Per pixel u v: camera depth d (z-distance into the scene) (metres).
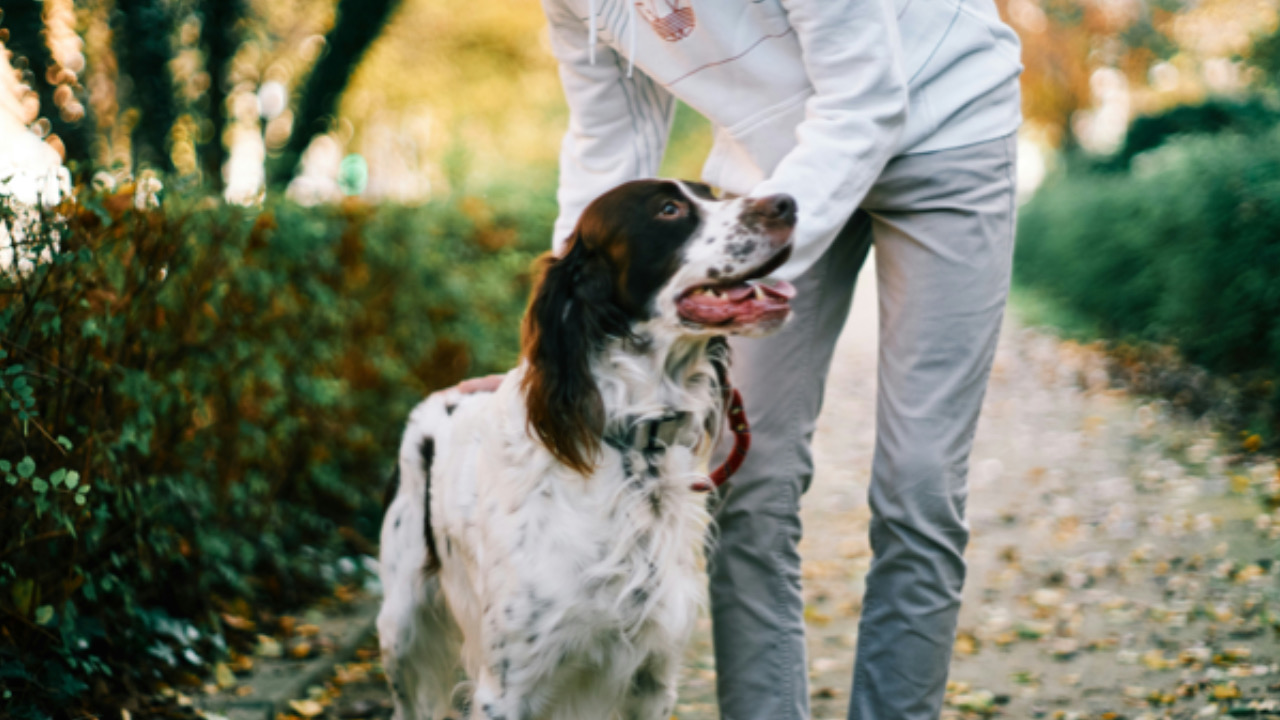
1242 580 3.85
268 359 3.79
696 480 2.17
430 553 2.56
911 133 2.09
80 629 2.85
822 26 1.97
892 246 2.22
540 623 2.09
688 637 2.24
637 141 2.46
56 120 4.61
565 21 2.37
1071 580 4.06
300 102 6.82
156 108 5.53
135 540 3.07
